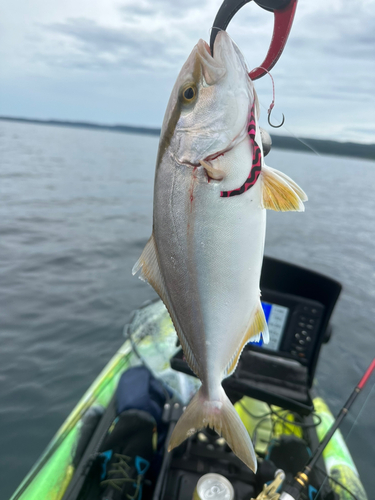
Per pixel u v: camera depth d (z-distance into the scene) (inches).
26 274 291.9
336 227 574.9
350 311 261.3
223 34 39.0
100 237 410.3
